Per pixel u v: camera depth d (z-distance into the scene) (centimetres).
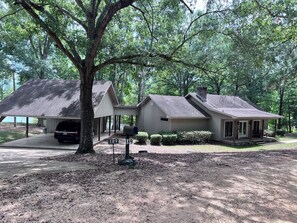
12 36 1683
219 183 542
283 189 524
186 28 1205
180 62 1150
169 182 533
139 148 1720
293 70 1764
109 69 1723
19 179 555
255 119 2322
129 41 1322
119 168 664
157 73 1255
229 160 812
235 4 1022
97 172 618
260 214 398
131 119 3306
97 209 385
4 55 2378
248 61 1094
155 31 1202
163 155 925
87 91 1092
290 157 896
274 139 2491
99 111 1848
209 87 3688
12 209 378
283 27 1088
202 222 359
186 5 1050
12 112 1738
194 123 2339
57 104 1798
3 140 1892
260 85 2998
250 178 591
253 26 1066
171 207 405
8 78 3219
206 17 1086
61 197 432
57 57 3148
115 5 1009
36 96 1911
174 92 3962
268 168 699
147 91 4231
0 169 688
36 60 2555
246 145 2134
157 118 2394
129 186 500
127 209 389
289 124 3497
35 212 368
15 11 1159
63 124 1741
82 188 484
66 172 625
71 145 1686
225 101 2603
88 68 1064
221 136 2277
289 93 3262
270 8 1020
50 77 2809
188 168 672
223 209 408
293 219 387
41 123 2934
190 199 443
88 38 1037
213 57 1205
